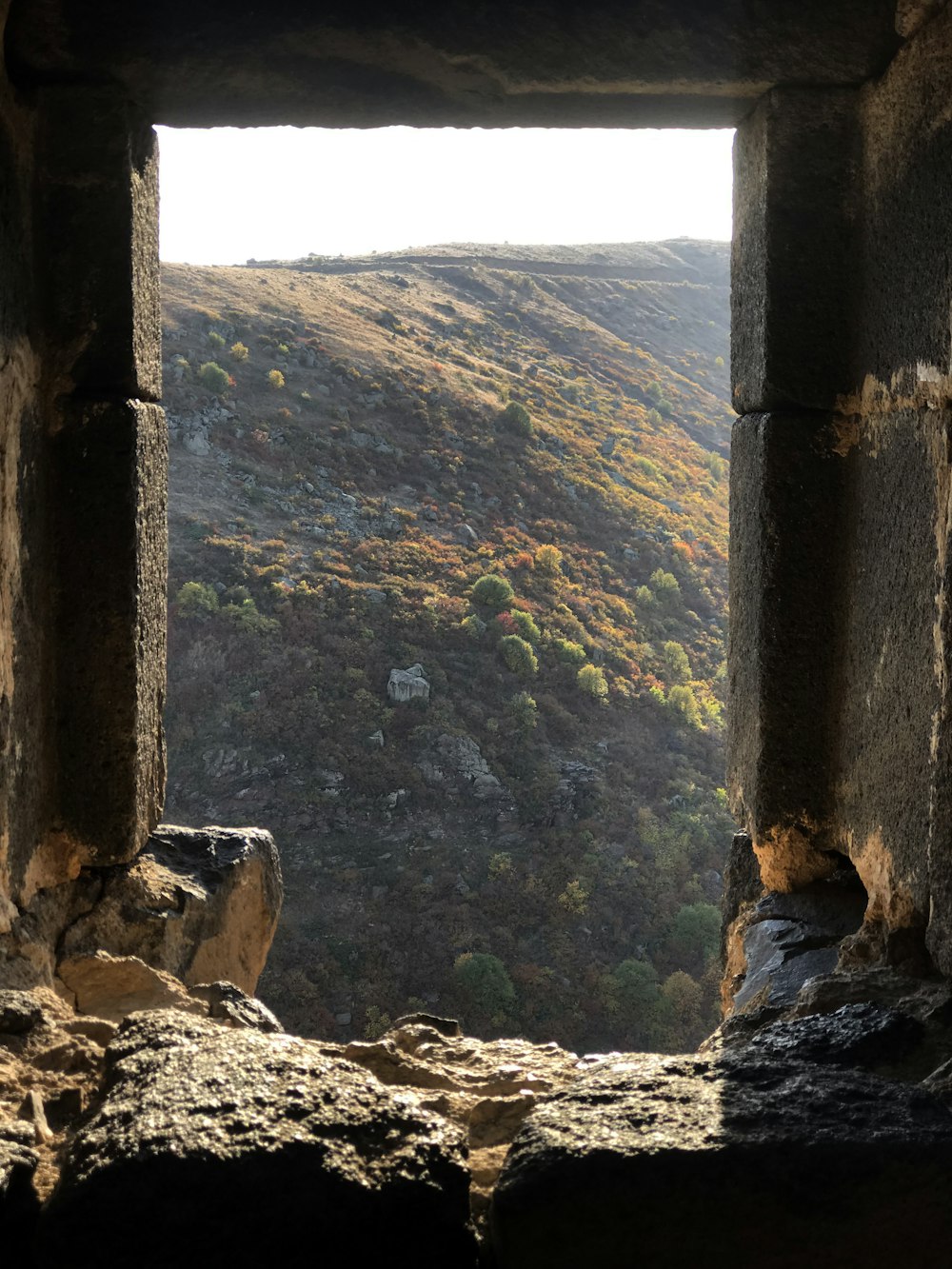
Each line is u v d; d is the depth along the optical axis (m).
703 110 3.21
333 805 37.72
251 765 38.69
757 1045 2.14
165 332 57.16
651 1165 1.70
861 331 3.05
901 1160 1.72
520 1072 2.38
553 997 33.28
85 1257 1.61
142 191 3.19
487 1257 1.76
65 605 3.15
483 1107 2.18
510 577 49.16
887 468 2.86
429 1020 2.69
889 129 2.88
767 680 3.17
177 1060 1.93
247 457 51.50
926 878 2.56
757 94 3.09
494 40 2.94
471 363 67.50
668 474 64.81
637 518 57.16
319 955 33.34
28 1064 2.24
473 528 51.84
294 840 36.44
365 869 36.16
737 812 3.43
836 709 3.17
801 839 3.23
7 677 2.86
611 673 45.91
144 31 2.91
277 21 2.91
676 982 33.97
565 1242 1.69
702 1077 1.99
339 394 57.31
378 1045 2.46
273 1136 1.69
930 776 2.55
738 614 3.37
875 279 2.96
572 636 46.78
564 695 43.94
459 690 42.03
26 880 2.99
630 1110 1.85
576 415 66.69
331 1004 32.09
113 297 3.09
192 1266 1.61
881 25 2.91
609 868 37.38
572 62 2.96
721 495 66.00
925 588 2.61
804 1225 1.71
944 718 2.42
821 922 3.10
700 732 44.59
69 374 3.10
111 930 3.19
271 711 40.16
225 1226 1.62
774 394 3.12
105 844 3.22
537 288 89.19
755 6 2.92
